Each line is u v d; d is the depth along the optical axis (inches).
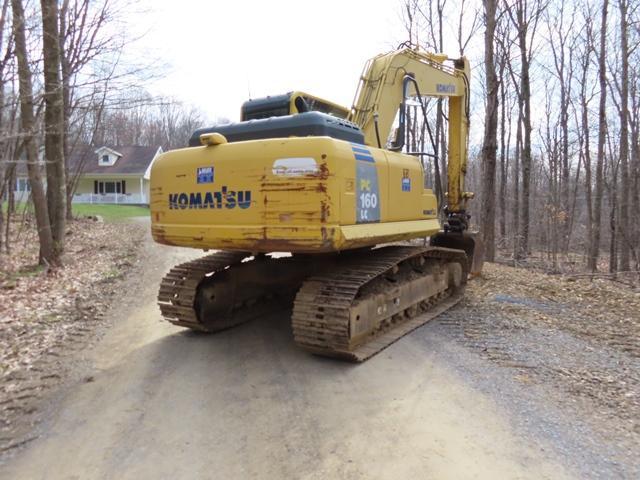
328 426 145.9
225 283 252.1
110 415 157.2
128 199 1637.6
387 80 266.7
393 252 256.5
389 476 119.3
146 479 121.1
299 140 181.9
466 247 347.9
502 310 284.2
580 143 850.1
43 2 415.5
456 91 336.2
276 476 120.8
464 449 130.1
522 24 701.3
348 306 189.5
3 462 130.3
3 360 210.4
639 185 730.2
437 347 216.2
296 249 182.5
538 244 983.6
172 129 2632.9
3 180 494.6
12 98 380.5
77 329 258.2
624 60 624.7
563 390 166.7
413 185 253.0
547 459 124.0
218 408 160.6
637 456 124.6
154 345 229.8
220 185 197.0
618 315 273.9
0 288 350.9
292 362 202.8
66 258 459.5
